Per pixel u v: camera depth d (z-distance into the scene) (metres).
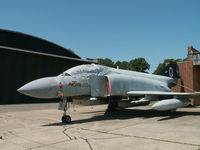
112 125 7.68
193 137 5.45
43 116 10.92
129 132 6.25
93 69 10.22
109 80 10.24
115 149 4.46
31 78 23.75
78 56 29.80
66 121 8.39
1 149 4.67
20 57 22.88
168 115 10.59
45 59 25.31
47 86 8.16
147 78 12.97
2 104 21.00
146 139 5.30
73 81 9.09
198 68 18.19
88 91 9.69
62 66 27.27
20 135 6.16
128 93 10.80
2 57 21.38
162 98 11.59
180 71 18.12
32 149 4.61
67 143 5.07
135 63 57.69
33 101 24.12
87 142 5.12
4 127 7.60
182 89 17.89
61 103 8.84
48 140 5.44
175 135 5.71
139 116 10.44
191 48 17.64
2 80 21.27
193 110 13.33
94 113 12.23
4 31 22.36
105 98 11.09
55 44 26.81
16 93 22.39
